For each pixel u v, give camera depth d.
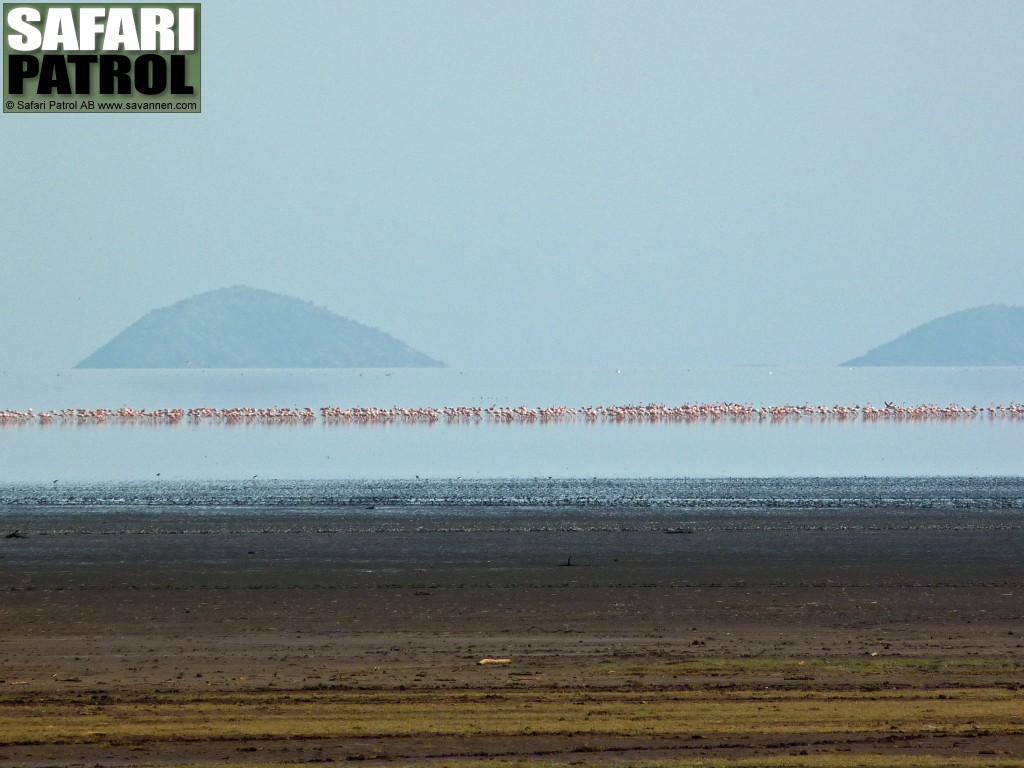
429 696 54.31
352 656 63.78
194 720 50.53
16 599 82.31
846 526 119.75
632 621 73.94
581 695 54.34
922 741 47.34
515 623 73.44
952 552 102.75
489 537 112.75
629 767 44.41
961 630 71.12
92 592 85.00
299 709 52.19
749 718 50.56
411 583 88.38
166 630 71.62
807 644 66.88
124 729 49.28
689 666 60.78
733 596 82.75
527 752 46.19
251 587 86.94
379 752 46.25
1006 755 45.59
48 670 60.59
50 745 47.25
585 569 94.56
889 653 64.25
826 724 49.66
